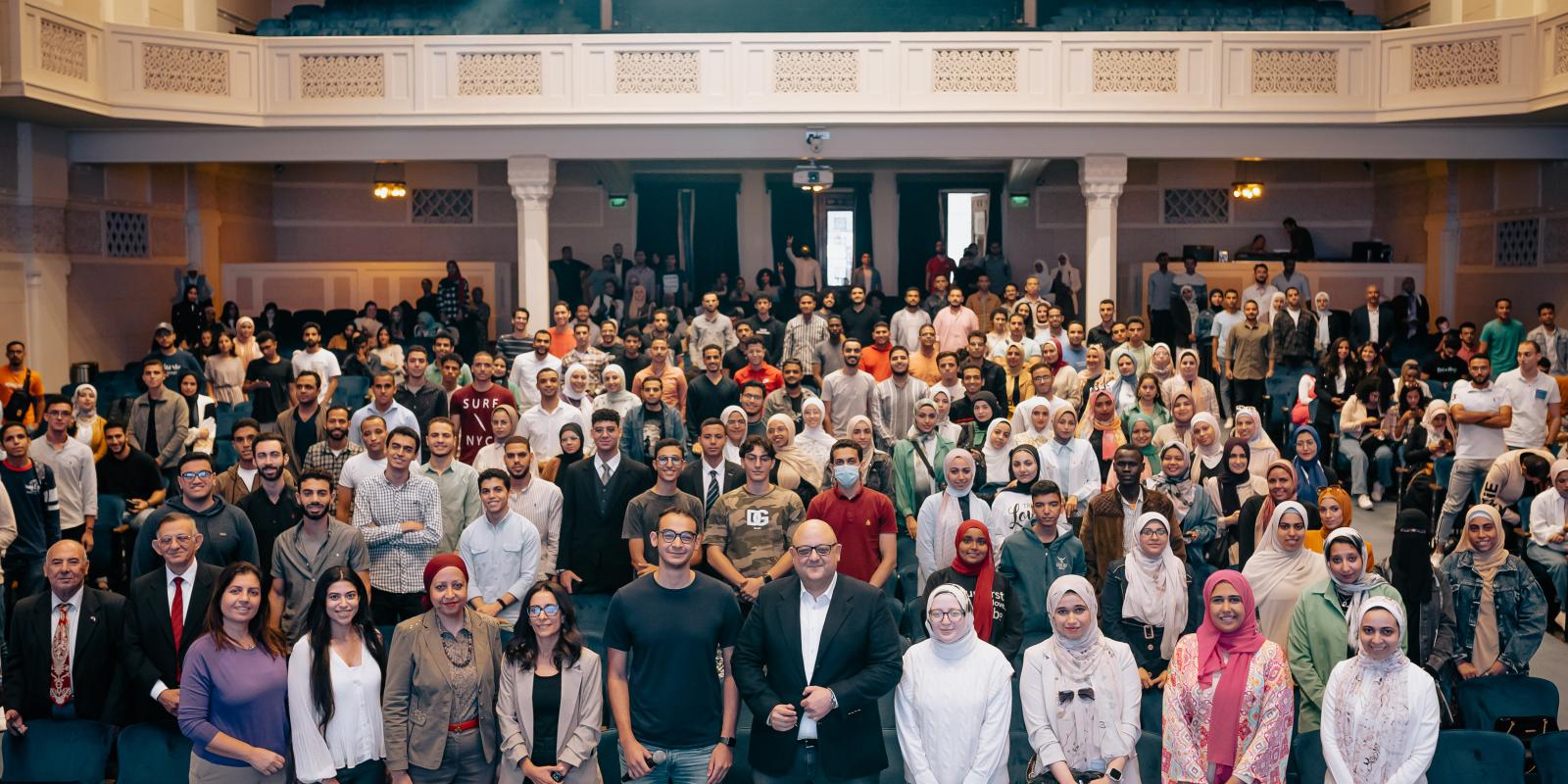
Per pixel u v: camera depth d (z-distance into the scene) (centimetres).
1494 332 1383
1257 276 1545
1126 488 752
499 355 1269
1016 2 2041
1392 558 667
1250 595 561
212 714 566
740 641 567
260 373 1203
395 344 1585
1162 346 1079
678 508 738
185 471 670
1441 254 1892
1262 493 805
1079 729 557
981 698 547
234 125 1531
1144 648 661
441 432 779
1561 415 1092
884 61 1504
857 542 733
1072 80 1502
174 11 1744
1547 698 638
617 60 1515
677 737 560
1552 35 1383
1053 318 1287
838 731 554
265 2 2045
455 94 1527
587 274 1994
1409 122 1494
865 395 1047
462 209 2188
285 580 680
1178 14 1912
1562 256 1636
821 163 2091
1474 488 993
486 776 580
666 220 2186
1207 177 2155
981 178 2164
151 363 1019
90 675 627
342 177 2164
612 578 778
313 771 561
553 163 1555
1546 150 1502
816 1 2048
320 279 1931
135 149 1567
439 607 567
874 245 2180
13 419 1170
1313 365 1389
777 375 1099
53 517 816
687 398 1068
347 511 771
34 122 1502
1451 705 656
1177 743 555
